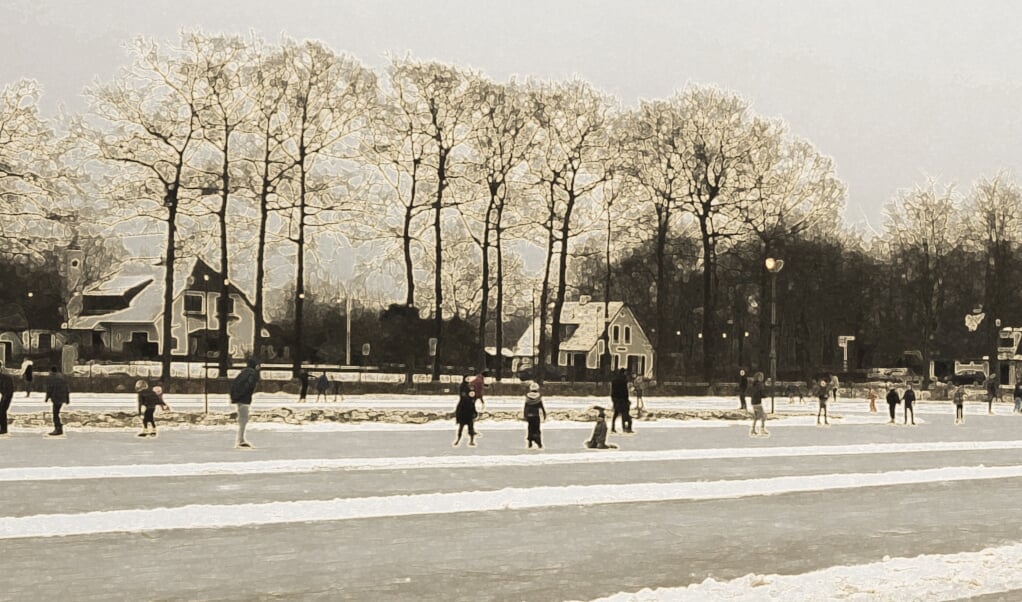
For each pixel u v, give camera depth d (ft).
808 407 209.05
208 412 132.98
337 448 92.48
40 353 289.94
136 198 203.41
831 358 344.69
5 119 195.21
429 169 233.35
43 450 86.28
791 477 75.05
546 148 244.83
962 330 319.68
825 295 311.27
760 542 49.11
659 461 86.43
